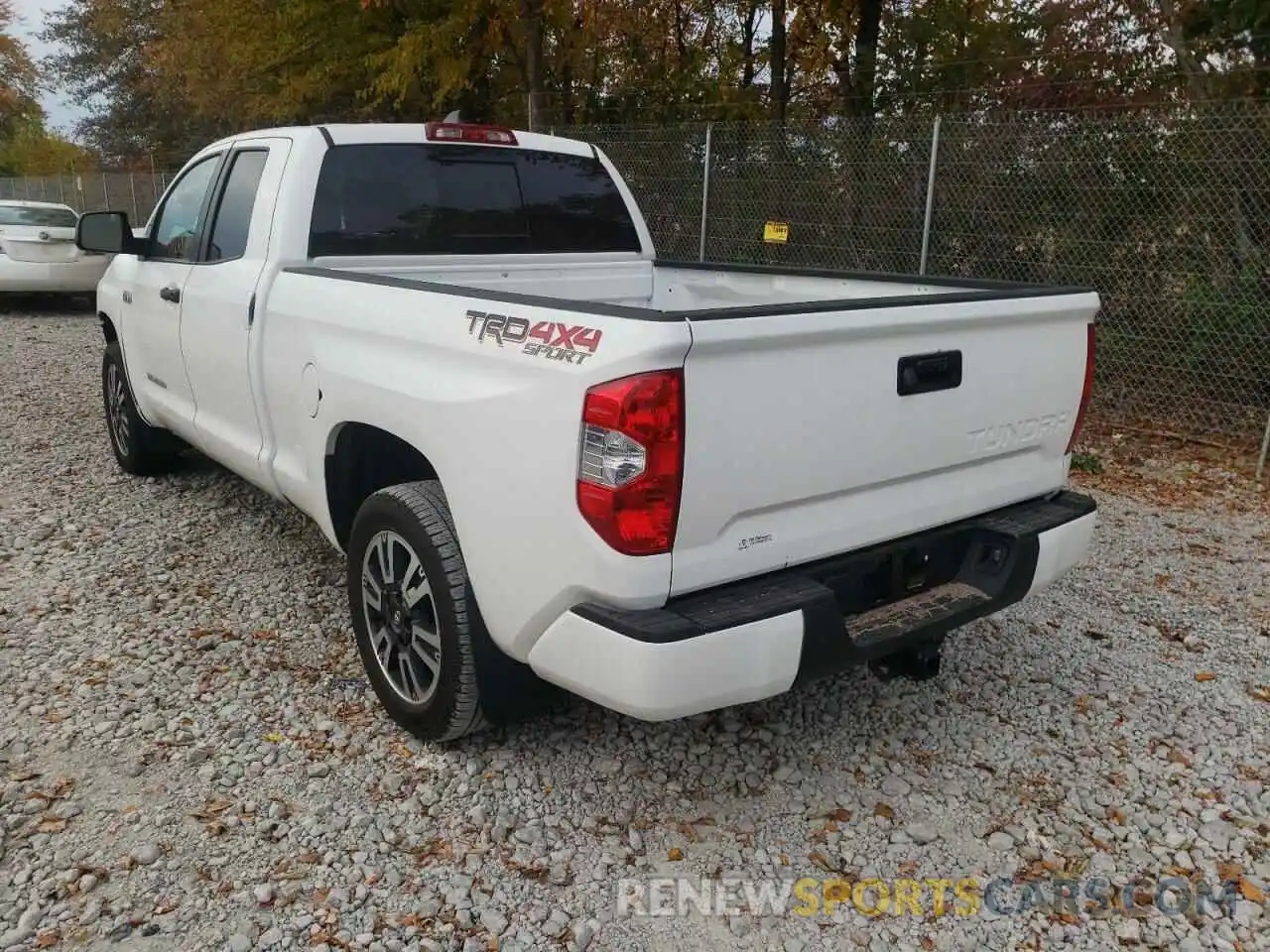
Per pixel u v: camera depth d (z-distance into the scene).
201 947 2.50
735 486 2.54
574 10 13.27
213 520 5.45
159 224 5.24
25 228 13.55
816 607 2.63
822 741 3.48
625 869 2.83
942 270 8.68
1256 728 3.62
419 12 14.04
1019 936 2.62
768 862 2.88
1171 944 2.60
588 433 2.45
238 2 15.66
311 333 3.59
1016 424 3.28
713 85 14.84
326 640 4.10
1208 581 5.00
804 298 4.48
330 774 3.20
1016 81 10.48
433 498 3.14
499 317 2.78
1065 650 4.21
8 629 4.13
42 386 8.83
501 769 3.26
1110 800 3.19
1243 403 7.54
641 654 2.43
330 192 4.01
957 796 3.19
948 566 3.24
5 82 41.97
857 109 12.20
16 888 2.68
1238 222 7.32
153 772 3.19
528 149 4.56
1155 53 9.51
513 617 2.79
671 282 5.08
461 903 2.67
